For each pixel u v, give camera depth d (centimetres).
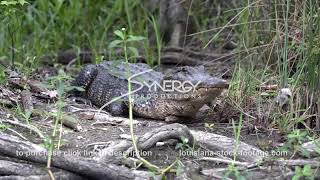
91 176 769
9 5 1128
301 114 968
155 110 1022
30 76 1247
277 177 770
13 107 1015
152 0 1669
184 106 990
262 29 1167
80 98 1153
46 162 777
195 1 1522
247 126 966
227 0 1452
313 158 819
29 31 1669
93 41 1614
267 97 1020
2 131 884
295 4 1049
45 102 1082
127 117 1067
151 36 1652
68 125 944
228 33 1338
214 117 1036
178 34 1599
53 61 1570
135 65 1149
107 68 1156
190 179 766
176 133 852
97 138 902
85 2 1700
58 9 1628
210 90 959
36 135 902
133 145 829
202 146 868
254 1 1162
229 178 775
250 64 1102
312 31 952
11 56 1386
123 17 1688
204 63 1355
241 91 1029
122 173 768
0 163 772
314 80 938
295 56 1009
